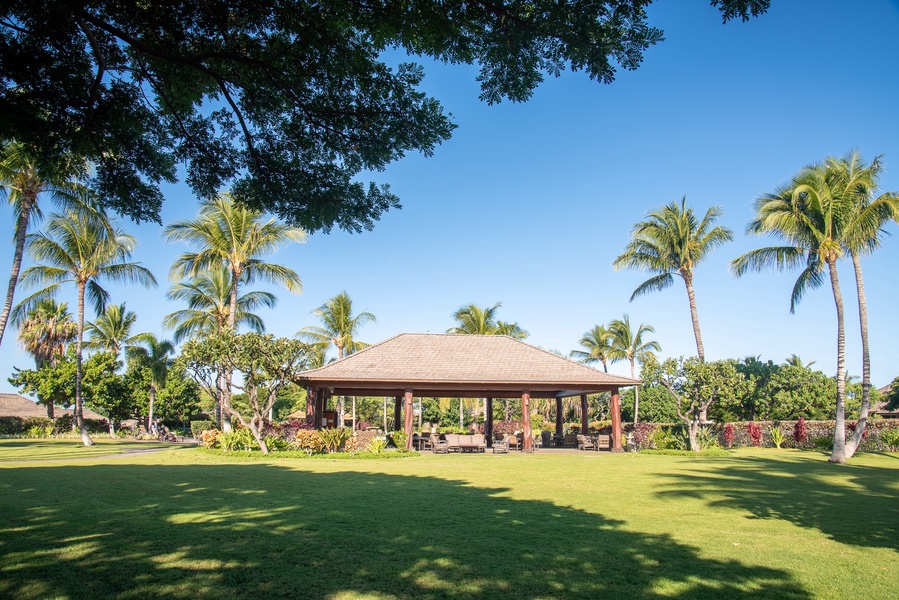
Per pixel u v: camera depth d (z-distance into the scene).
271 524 7.50
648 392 46.41
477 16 5.79
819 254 22.91
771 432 29.95
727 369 24.25
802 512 9.34
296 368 21.31
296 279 29.94
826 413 33.72
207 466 15.55
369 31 6.11
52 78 6.57
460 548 6.42
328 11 6.06
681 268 29.48
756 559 6.21
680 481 13.40
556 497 10.54
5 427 40.41
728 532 7.64
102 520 7.61
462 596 4.80
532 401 62.50
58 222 27.66
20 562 5.55
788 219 22.55
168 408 47.91
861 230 22.02
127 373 45.41
